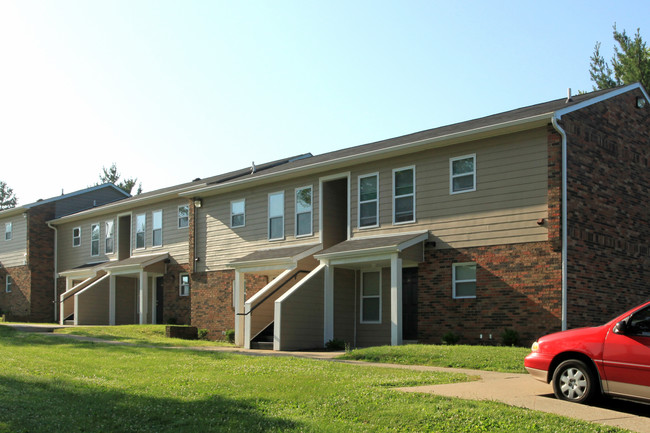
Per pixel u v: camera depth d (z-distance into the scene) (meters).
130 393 10.54
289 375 12.02
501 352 14.84
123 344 19.20
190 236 28.08
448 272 18.53
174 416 9.03
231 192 26.55
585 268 16.98
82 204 39.94
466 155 18.55
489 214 17.84
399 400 9.29
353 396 9.73
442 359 14.64
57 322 35.78
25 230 38.06
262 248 24.84
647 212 20.25
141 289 29.38
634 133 20.17
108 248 34.25
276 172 23.78
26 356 15.12
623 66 35.81
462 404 8.91
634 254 19.25
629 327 9.22
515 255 17.17
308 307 20.28
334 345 20.19
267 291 21.31
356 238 21.17
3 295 39.56
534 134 17.16
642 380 8.83
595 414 8.49
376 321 21.20
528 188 17.11
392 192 20.33
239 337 22.69
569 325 16.17
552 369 9.82
